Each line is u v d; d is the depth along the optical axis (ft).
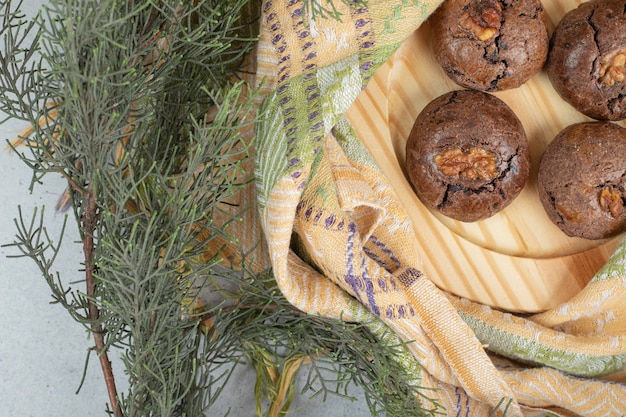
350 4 1.84
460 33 1.96
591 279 2.00
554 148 1.98
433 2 1.87
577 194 1.96
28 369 2.01
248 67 1.97
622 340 1.99
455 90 2.02
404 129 2.07
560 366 2.01
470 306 2.03
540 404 2.01
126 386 2.05
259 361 1.91
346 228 1.90
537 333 2.00
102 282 1.77
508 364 2.06
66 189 2.01
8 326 2.01
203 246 1.88
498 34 1.96
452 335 1.94
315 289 1.91
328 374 2.08
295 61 1.85
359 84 1.85
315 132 1.82
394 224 1.97
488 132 1.95
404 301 1.93
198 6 1.71
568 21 2.00
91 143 1.63
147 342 1.75
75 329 2.02
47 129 1.68
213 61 1.86
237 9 1.74
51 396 2.02
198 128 1.66
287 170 1.80
